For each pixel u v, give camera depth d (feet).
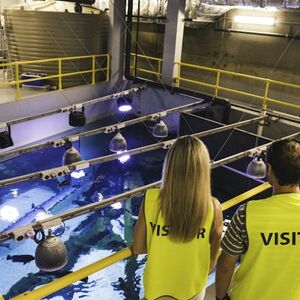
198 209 4.95
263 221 4.55
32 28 31.94
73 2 34.04
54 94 30.04
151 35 46.98
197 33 43.42
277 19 35.40
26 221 20.98
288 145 4.66
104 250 18.99
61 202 23.20
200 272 5.63
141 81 34.58
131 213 22.30
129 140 31.86
